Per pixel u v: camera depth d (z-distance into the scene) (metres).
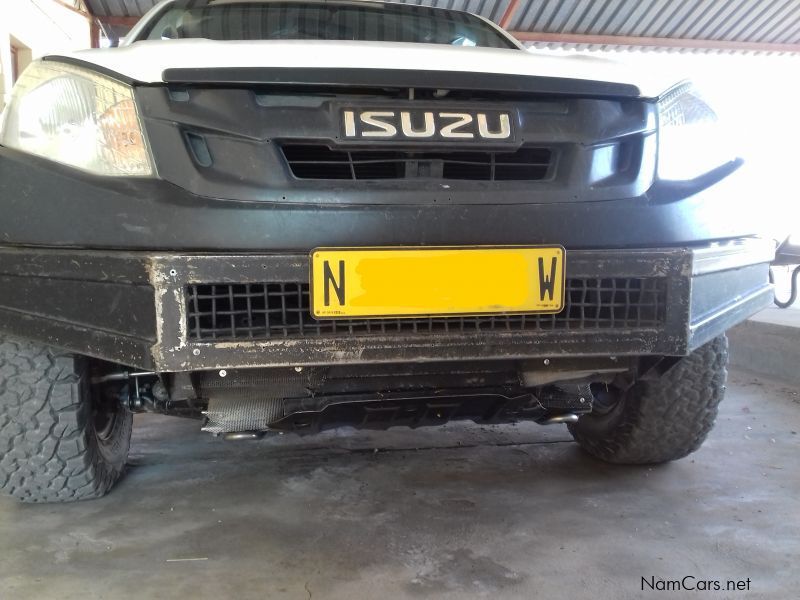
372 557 1.76
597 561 1.74
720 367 2.25
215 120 1.52
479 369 1.72
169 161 1.52
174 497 2.17
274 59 1.57
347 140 1.53
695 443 2.34
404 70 1.57
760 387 3.65
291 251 1.49
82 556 1.77
